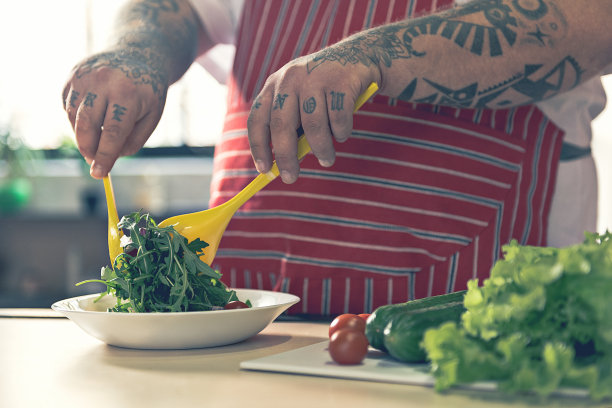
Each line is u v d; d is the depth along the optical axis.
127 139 0.92
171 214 3.17
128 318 0.63
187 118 3.42
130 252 0.73
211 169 3.42
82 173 3.53
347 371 0.54
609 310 0.46
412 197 0.95
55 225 3.40
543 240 1.01
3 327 0.82
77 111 0.87
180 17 1.16
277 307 0.69
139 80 0.88
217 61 1.37
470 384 0.49
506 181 0.97
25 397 0.49
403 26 0.81
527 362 0.46
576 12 0.83
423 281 0.96
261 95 0.75
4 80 3.53
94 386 0.53
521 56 0.81
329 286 0.98
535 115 0.99
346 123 0.72
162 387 0.52
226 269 1.05
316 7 1.04
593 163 1.10
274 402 0.47
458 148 0.95
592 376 0.44
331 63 0.73
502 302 0.50
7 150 3.31
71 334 0.77
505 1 0.83
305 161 0.98
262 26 1.10
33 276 3.41
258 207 1.01
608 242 0.54
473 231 0.96
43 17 3.52
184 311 0.70
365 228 0.96
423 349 0.55
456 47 0.80
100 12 3.49
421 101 0.84
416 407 0.45
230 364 0.60
